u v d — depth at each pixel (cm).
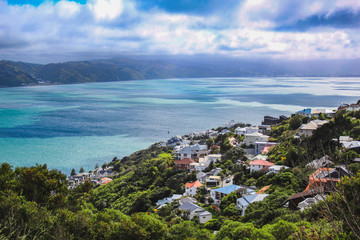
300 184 7394
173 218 7275
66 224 4056
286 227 4406
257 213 6334
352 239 2417
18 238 3328
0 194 4166
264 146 14025
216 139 17762
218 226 6588
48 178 5025
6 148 19675
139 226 3919
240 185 9844
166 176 12406
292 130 15088
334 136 10338
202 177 11131
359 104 17050
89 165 17100
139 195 10400
